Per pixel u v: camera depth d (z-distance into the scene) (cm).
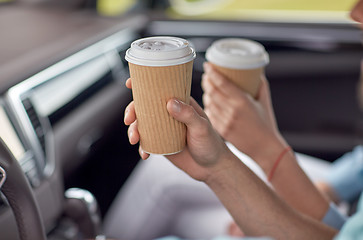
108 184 214
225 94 103
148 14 240
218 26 226
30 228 78
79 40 173
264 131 105
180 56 71
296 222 91
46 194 127
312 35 214
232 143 108
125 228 161
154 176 172
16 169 73
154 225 159
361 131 215
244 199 87
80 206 133
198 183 167
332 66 215
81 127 169
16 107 124
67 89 160
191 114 72
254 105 104
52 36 173
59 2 219
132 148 216
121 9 242
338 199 162
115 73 192
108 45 188
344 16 222
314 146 221
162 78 71
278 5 247
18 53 149
